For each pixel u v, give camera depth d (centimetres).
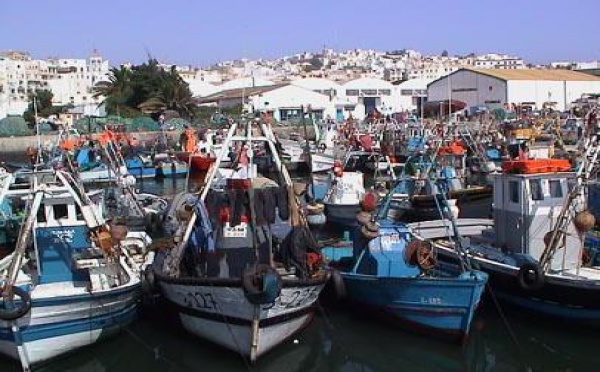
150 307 1355
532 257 1327
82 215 1258
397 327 1282
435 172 2295
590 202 1648
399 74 18162
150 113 7000
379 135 4275
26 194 1338
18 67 16100
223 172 2088
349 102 7819
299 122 6444
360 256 1381
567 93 7362
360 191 2270
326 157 3694
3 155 5212
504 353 1223
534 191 1334
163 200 2400
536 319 1302
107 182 2748
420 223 1711
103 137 2888
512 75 7331
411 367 1190
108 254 1227
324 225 2198
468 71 7506
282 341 1177
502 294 1325
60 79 14838
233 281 1063
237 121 1470
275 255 1288
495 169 2736
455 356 1208
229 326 1123
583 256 1316
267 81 9250
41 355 1120
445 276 1249
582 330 1246
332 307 1416
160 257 1368
